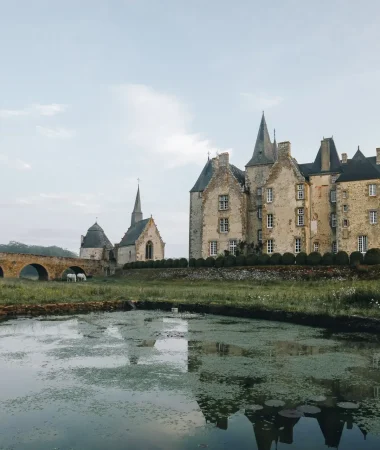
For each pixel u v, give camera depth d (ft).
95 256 259.80
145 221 237.25
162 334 49.32
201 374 31.55
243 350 40.16
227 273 135.64
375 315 51.80
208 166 186.60
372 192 136.77
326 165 152.97
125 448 19.44
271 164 164.55
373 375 30.99
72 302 75.82
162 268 163.02
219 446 19.54
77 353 38.91
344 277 113.29
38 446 19.69
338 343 43.47
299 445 19.71
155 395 26.78
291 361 35.45
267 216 154.10
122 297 86.84
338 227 140.15
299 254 127.65
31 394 26.96
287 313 59.82
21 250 563.48
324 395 26.55
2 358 36.81
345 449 19.30
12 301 72.43
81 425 22.07
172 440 20.30
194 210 181.06
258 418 22.95
